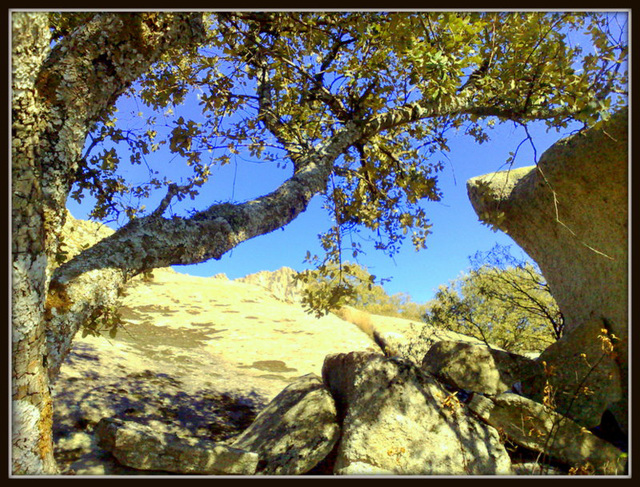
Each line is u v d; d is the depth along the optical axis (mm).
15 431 2346
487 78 4738
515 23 4461
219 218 3396
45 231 2562
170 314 14195
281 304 19062
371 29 4559
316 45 5000
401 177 6176
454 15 3824
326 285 5520
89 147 4391
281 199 3885
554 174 6113
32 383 2418
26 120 2438
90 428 5109
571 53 4125
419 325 15383
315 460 4344
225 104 5238
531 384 5465
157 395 6766
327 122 5645
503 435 4809
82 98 2705
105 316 3334
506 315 10336
